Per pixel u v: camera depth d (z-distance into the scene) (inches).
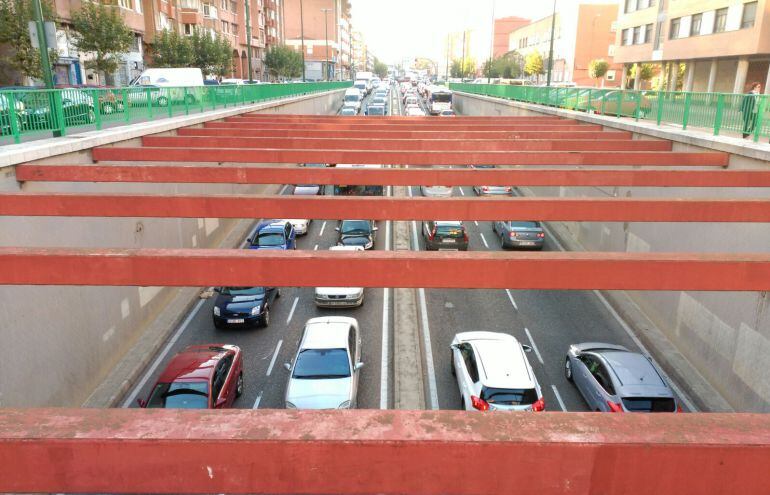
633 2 1825.8
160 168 434.0
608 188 796.0
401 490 79.8
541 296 720.3
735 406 469.1
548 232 991.6
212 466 78.1
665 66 1696.6
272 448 78.2
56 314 445.7
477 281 198.7
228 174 441.4
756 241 454.9
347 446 77.5
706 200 320.2
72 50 1229.7
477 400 427.8
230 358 483.8
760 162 468.1
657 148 641.0
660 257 195.6
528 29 3649.1
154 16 1673.2
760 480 77.5
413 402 469.1
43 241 435.5
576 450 77.0
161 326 621.3
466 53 5876.0
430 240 834.2
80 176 428.1
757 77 1311.5
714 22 1347.2
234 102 1066.1
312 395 438.9
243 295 626.8
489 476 78.1
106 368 525.3
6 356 386.3
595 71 2369.6
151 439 78.1
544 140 642.2
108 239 534.6
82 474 78.8
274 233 780.0
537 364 549.6
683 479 77.8
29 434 78.2
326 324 518.6
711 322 509.7
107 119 624.1
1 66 1033.5
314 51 4301.2
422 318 652.1
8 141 458.9
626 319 652.7
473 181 454.3
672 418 82.1
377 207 338.3
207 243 844.6
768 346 427.2
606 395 436.5
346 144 629.6
